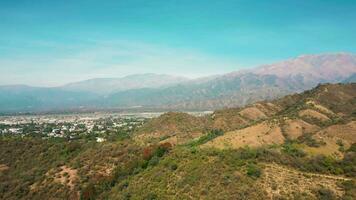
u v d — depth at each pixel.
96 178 92.88
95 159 105.69
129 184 78.88
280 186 59.25
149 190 69.94
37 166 110.00
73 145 124.12
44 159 115.31
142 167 87.81
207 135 150.75
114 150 110.62
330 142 104.06
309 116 144.88
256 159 71.75
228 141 119.62
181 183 66.75
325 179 63.41
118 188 79.69
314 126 131.75
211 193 60.25
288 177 62.72
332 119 140.50
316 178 63.50
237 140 120.06
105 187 85.94
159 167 79.12
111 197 77.12
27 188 96.38
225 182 61.78
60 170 102.56
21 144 128.12
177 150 90.75
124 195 73.19
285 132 126.06
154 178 74.38
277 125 133.75
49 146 124.94
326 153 93.25
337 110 157.50
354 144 100.06
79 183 92.81
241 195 57.72
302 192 57.56
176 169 74.25
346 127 114.38
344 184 60.97
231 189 59.62
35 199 91.00
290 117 144.00
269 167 67.06
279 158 73.38
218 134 145.62
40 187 95.69
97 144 129.25
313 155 83.81
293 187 59.03
